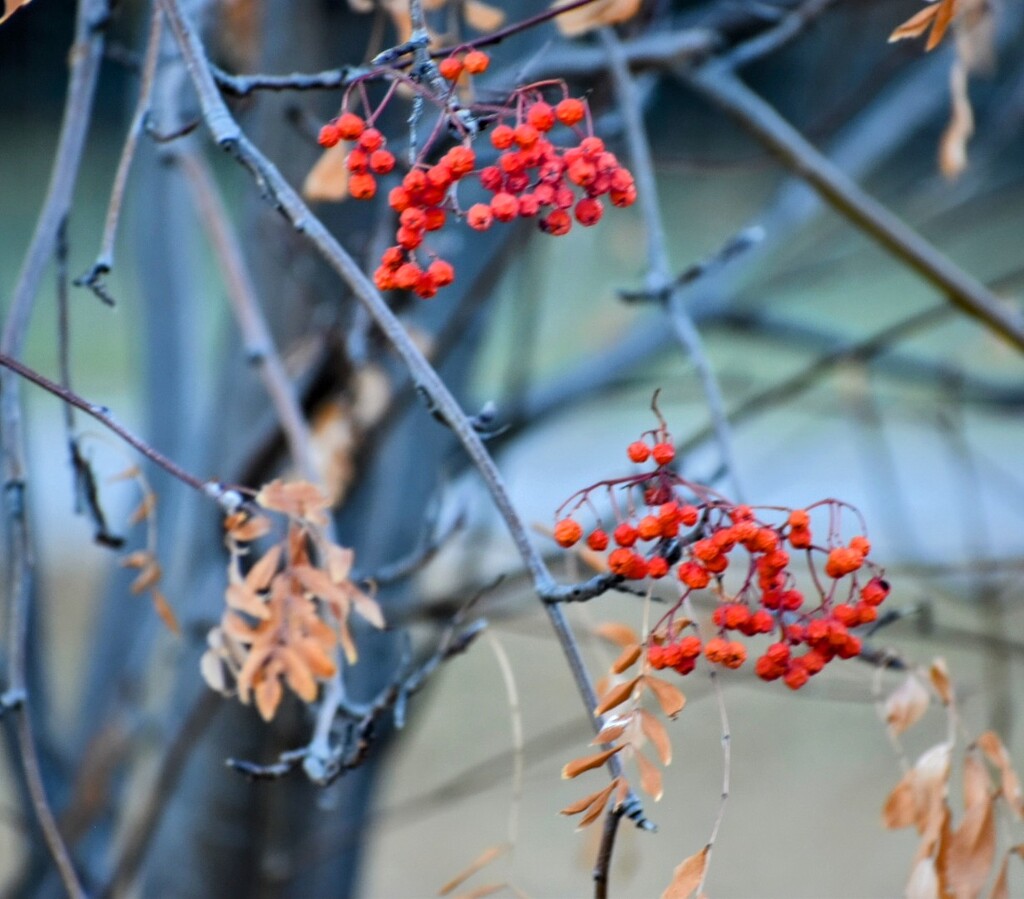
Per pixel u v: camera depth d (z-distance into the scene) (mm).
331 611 1578
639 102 2119
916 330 2516
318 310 2062
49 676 2549
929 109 2887
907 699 1573
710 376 1745
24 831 2391
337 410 2029
